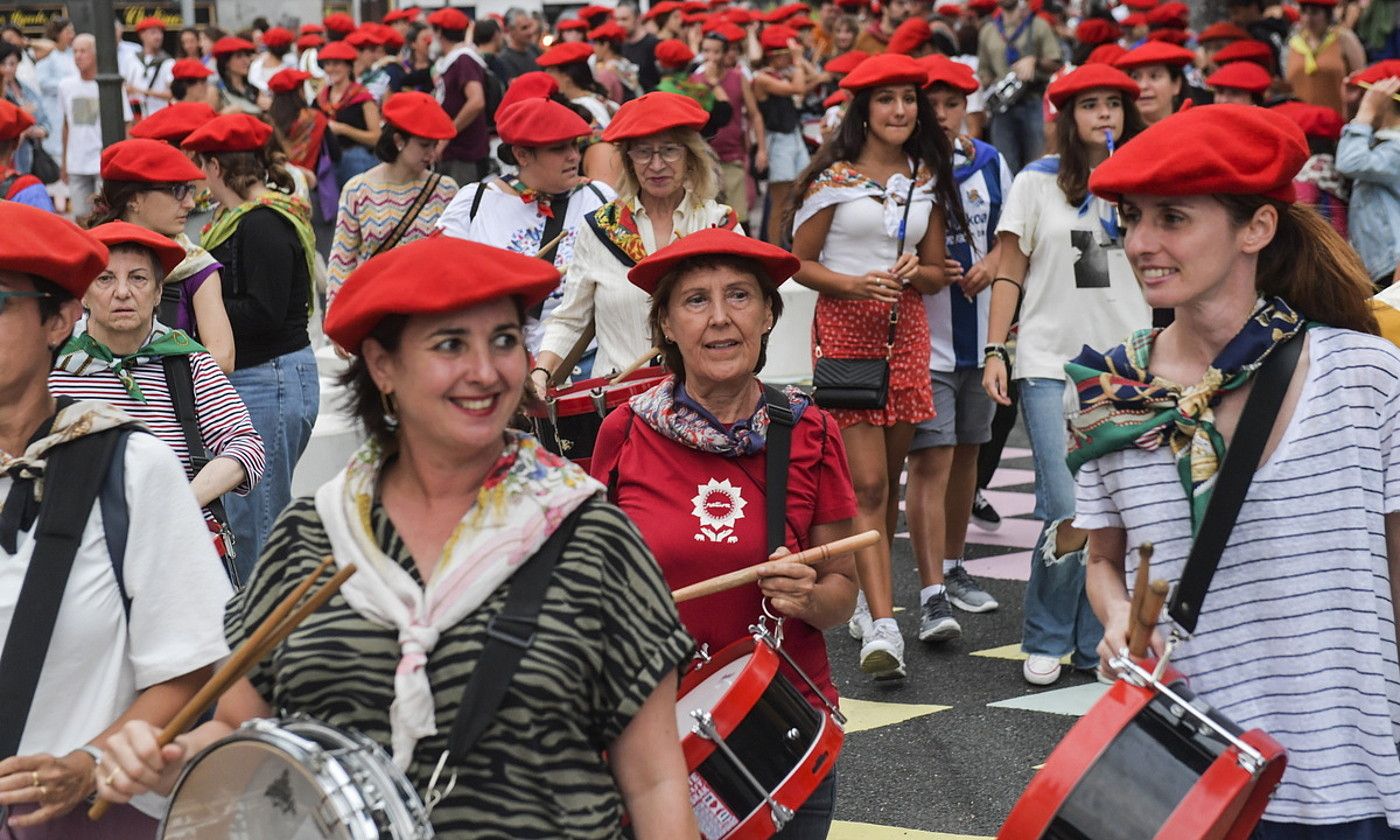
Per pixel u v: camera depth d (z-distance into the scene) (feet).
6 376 13.07
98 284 20.74
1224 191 13.26
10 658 12.61
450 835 10.73
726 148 68.74
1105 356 14.11
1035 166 29.40
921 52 44.70
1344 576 13.46
